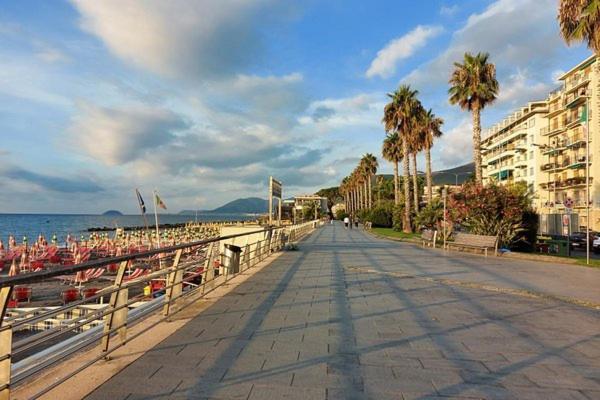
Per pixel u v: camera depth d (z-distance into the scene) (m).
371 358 4.64
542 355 4.82
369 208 70.06
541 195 65.62
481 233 19.91
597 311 7.11
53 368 4.20
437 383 3.97
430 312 6.90
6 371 3.07
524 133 72.31
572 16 15.41
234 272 10.62
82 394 3.60
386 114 40.84
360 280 10.20
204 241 7.56
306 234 35.41
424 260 15.05
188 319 6.29
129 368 4.23
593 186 52.12
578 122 54.62
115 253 34.16
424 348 5.02
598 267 13.77
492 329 5.91
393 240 28.77
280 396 3.63
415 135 39.59
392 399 3.61
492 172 87.00
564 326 6.11
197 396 3.60
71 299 15.54
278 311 6.86
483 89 28.02
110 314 4.54
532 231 21.08
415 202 42.28
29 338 3.32
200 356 4.62
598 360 4.66
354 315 6.62
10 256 29.38
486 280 10.46
